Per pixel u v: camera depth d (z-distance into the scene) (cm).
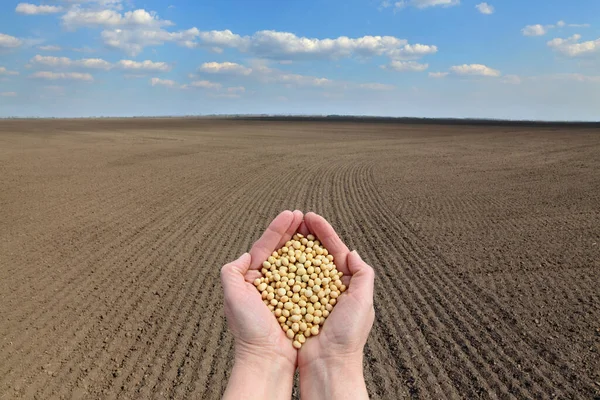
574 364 548
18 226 1146
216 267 863
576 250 956
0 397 495
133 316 672
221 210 1318
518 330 629
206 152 3022
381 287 773
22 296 743
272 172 2092
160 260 904
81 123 8012
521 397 488
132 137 4359
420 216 1255
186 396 492
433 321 653
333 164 2444
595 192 1555
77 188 1645
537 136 4844
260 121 10250
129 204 1394
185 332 625
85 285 786
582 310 687
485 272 841
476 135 5219
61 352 582
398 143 4053
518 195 1537
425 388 504
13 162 2331
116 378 527
